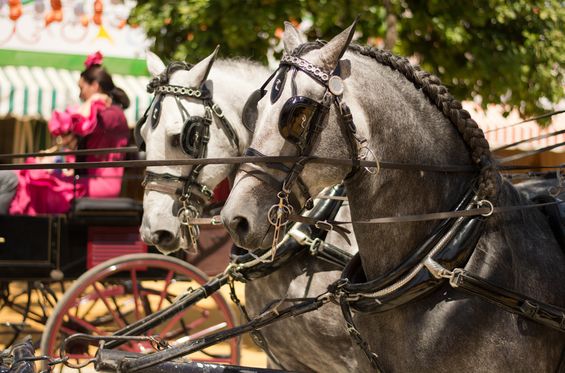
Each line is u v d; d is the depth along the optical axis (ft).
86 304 41.32
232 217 12.65
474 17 35.60
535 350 12.84
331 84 12.69
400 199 13.38
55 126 28.45
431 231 13.32
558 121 51.42
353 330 13.52
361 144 12.92
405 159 13.38
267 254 17.76
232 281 19.30
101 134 28.50
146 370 15.03
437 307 12.89
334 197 17.56
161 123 19.72
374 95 13.32
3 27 54.60
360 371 14.67
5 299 30.91
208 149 19.80
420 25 34.91
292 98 12.50
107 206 26.66
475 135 13.61
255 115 18.89
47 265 26.81
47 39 55.36
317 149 12.78
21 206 28.50
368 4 33.19
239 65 21.18
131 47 56.49
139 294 28.73
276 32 36.60
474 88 38.40
